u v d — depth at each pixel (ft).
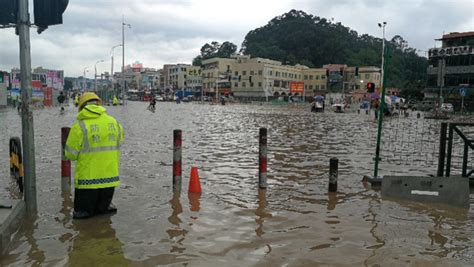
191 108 176.55
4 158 35.14
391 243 16.37
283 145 47.24
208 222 18.66
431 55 236.63
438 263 14.51
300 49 455.22
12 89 162.71
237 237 16.81
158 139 51.11
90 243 15.97
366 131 70.85
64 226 17.90
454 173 32.01
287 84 371.76
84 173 18.61
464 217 20.13
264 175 25.08
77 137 18.24
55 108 153.38
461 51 221.25
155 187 25.25
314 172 30.99
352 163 35.86
